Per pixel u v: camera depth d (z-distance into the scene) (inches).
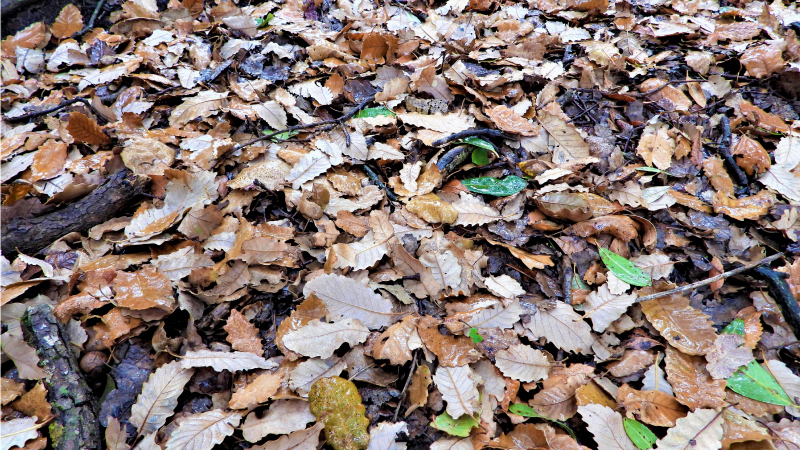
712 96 114.3
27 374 59.6
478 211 88.0
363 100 113.5
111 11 137.0
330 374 65.4
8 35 122.3
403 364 66.5
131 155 92.6
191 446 56.2
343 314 71.3
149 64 116.4
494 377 66.9
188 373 64.5
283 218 88.8
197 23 130.4
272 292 75.9
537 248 85.9
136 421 60.1
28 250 77.9
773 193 95.6
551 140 102.4
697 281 82.1
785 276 77.1
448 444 60.1
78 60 120.1
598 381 67.4
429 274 76.6
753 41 128.3
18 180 90.2
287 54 121.6
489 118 105.0
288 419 60.2
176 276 73.9
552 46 130.2
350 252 77.9
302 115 107.2
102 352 66.4
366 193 91.5
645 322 75.2
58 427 57.1
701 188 96.2
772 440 59.4
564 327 73.4
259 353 68.1
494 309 72.9
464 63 123.6
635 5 146.8
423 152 99.4
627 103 112.7
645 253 84.4
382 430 60.6
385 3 150.6
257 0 147.9
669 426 62.3
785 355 71.6
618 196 92.4
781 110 111.7
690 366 69.0
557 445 60.8
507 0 154.6
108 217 84.7
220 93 109.6
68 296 72.8
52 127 102.3
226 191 89.8
